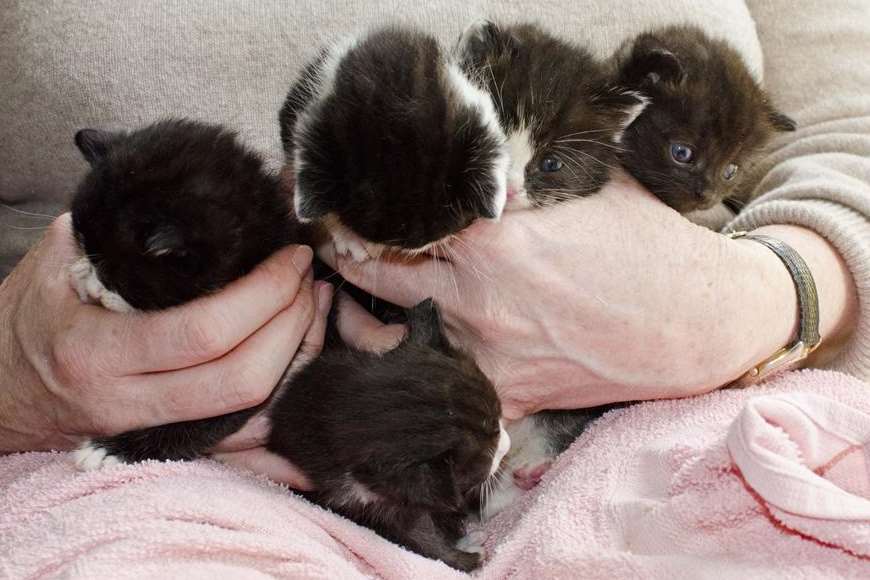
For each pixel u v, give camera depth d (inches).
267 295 17.7
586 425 19.7
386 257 18.7
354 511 17.6
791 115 23.4
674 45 21.8
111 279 17.6
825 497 14.9
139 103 20.7
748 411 15.6
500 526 19.0
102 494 16.0
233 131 19.4
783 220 20.3
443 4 21.2
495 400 17.9
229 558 15.2
